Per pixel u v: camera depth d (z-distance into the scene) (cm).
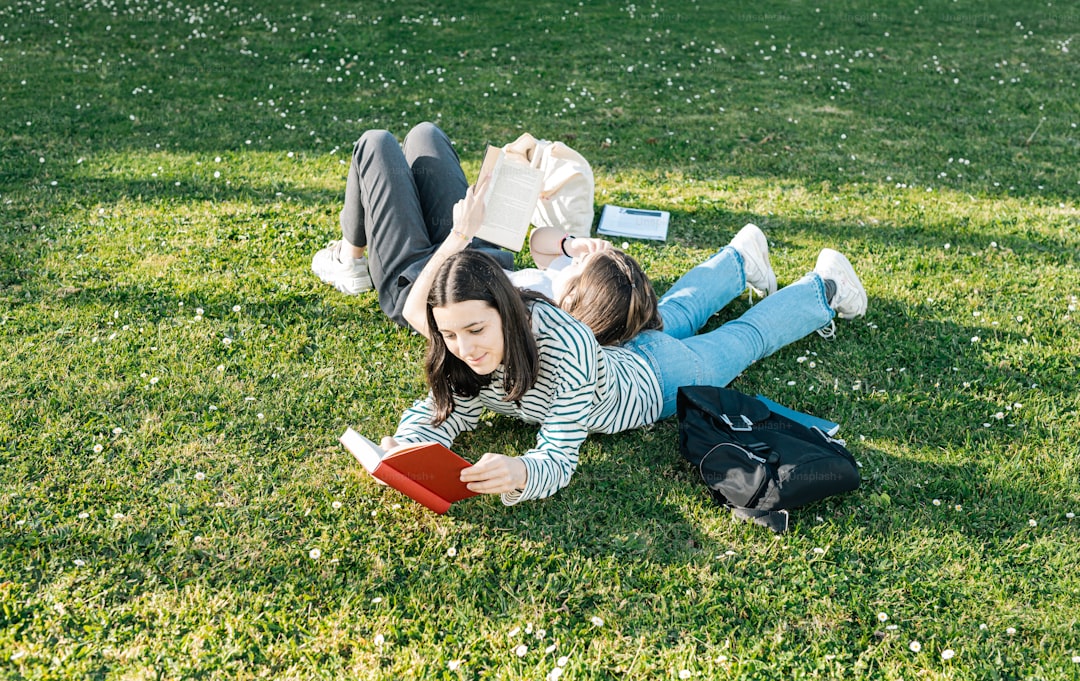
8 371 383
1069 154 694
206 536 304
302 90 831
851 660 266
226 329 423
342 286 450
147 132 703
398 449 289
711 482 323
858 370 404
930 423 367
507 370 298
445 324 285
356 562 296
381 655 264
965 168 661
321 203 573
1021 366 406
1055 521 316
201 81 850
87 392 372
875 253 520
